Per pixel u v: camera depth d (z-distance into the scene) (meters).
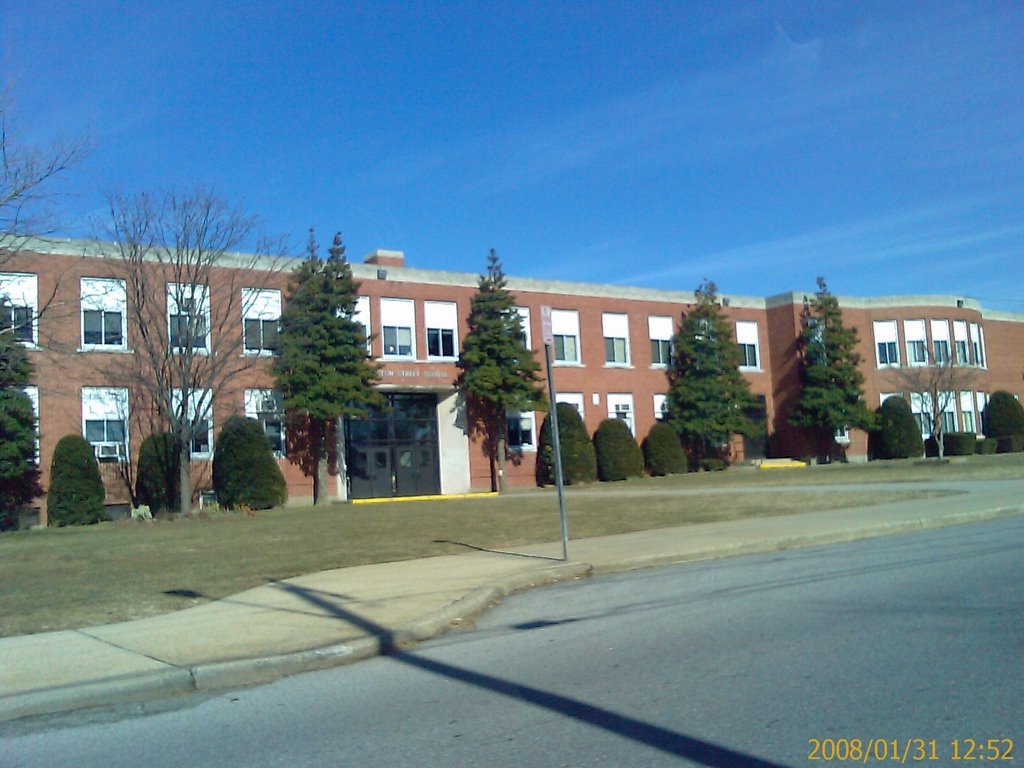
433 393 40.59
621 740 5.88
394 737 6.26
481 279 40.28
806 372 48.50
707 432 44.78
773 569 13.05
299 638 9.09
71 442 28.66
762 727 5.99
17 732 6.85
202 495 32.75
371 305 38.47
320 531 20.02
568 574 13.27
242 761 5.96
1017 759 5.29
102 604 11.36
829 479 32.22
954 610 9.38
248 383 33.31
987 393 53.16
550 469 40.91
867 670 7.25
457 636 9.65
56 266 29.92
